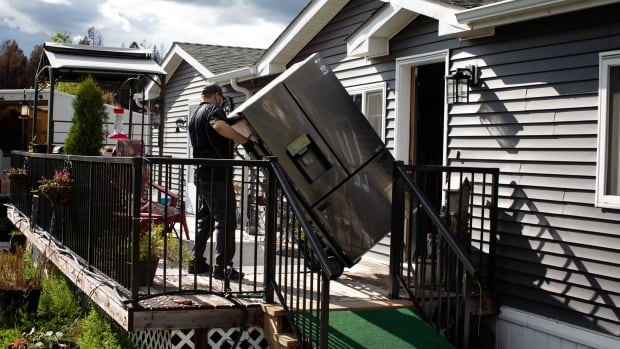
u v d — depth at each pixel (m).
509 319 5.84
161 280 5.48
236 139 5.34
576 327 5.27
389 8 6.95
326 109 5.62
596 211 5.16
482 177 6.15
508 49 5.94
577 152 5.31
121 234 5.04
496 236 5.96
